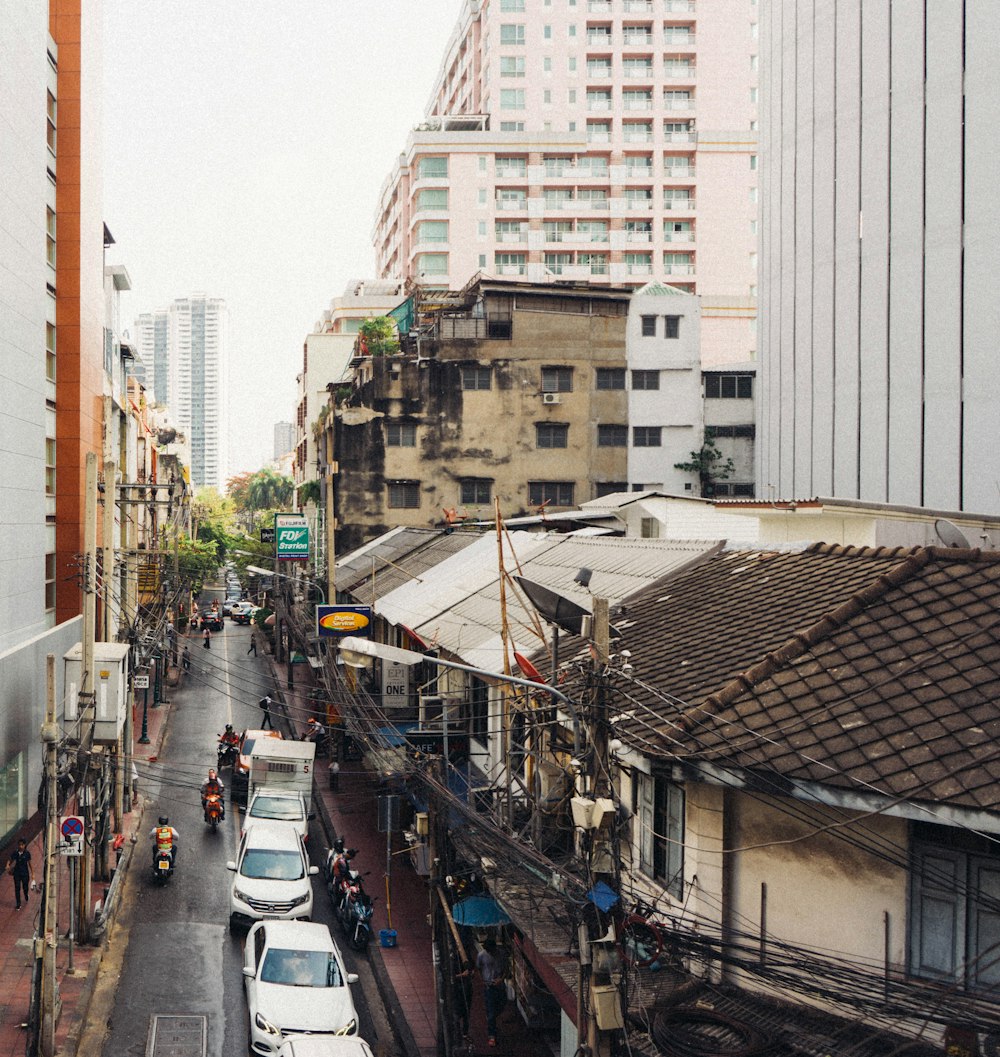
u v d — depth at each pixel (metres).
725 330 84.56
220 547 87.69
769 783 10.82
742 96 89.75
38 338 33.34
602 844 10.52
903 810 9.99
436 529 45.16
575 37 88.44
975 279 31.77
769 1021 10.85
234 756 37.59
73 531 37.12
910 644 12.16
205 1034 18.36
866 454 36.84
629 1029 10.97
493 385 54.25
